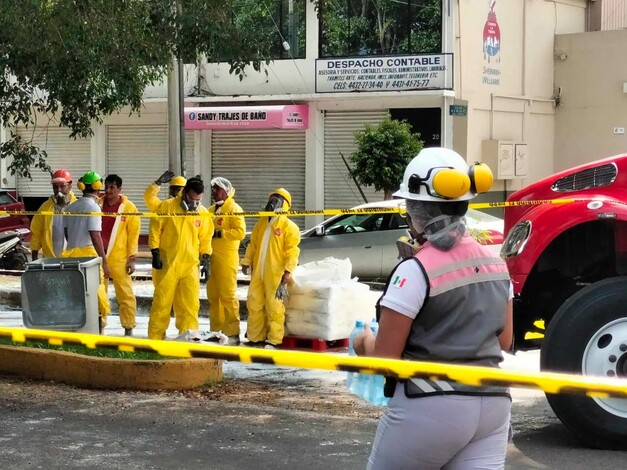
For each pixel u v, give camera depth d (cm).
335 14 2445
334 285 1040
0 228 2111
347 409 762
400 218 1583
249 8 1886
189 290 1031
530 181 2642
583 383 300
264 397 806
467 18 2403
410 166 368
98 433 671
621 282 630
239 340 1116
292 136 2542
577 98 2684
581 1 2805
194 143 2642
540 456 630
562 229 656
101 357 832
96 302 945
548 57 2688
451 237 354
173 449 636
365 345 378
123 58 1048
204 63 2547
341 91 2427
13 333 358
